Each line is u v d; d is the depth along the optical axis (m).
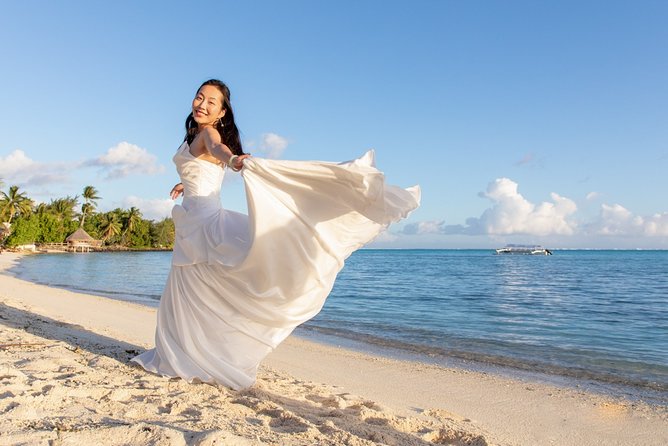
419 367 7.91
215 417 3.20
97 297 16.88
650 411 5.84
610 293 24.31
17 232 70.12
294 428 3.30
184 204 4.39
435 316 15.13
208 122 4.32
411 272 46.66
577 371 8.20
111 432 2.54
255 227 3.78
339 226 4.02
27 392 3.27
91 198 89.75
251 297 4.11
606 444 4.68
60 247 80.81
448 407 5.59
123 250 96.06
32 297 14.07
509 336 11.67
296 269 3.95
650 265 67.25
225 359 4.16
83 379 3.94
